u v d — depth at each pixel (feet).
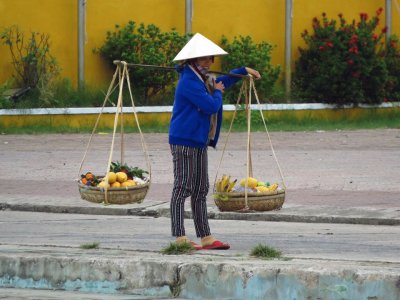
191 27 224.33
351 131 207.00
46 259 67.26
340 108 232.53
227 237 83.15
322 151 161.68
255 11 231.30
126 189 80.59
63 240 81.97
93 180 82.99
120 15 219.20
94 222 93.97
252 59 222.48
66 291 66.18
